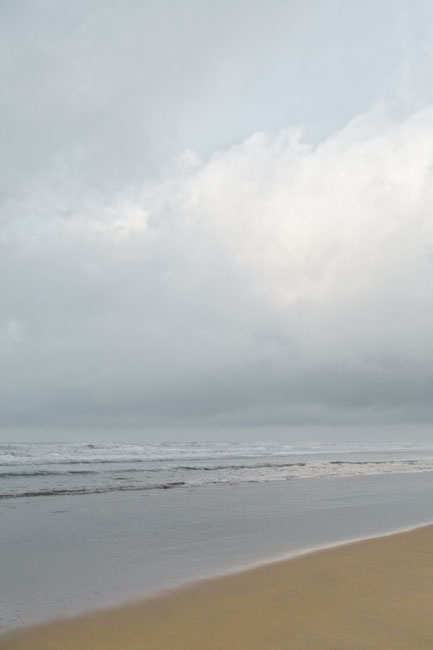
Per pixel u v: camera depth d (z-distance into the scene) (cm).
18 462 3103
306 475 2316
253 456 4562
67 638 385
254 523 977
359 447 8788
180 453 4978
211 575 575
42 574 588
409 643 357
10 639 384
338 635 374
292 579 546
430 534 848
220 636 381
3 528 894
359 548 723
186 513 1099
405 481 2005
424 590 496
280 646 356
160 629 401
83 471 2416
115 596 496
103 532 870
